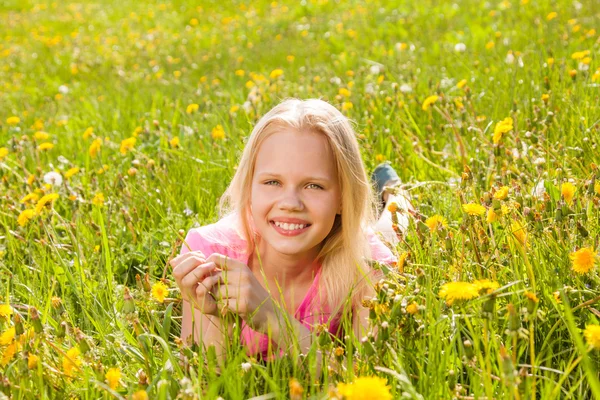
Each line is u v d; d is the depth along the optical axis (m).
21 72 9.05
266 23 10.46
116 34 11.46
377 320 1.66
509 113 3.61
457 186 2.74
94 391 1.68
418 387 1.61
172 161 3.62
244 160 2.12
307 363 1.70
